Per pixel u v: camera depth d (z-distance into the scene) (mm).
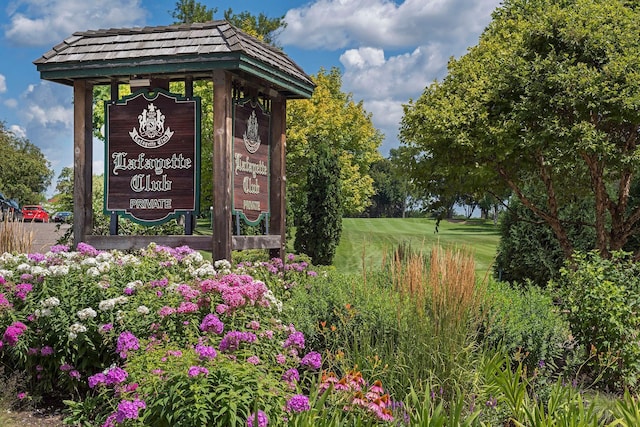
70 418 4961
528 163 12188
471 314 5242
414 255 5562
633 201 13078
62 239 10242
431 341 4961
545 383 5500
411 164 12984
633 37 10547
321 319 6082
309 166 19719
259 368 4273
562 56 10695
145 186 8336
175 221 11531
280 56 9188
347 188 25969
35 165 58781
